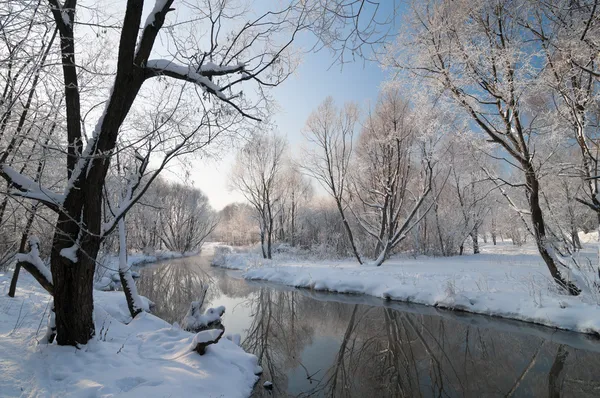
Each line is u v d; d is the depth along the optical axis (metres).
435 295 12.05
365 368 7.21
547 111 8.86
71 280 4.64
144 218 26.48
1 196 6.05
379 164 20.86
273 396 5.61
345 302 13.53
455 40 8.96
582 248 19.66
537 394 5.87
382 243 20.03
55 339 4.91
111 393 3.80
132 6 4.51
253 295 15.29
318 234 31.77
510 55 8.08
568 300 9.22
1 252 11.11
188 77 4.91
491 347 8.12
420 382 6.49
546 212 12.87
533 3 7.36
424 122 11.05
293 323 10.84
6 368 3.98
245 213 45.22
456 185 25.58
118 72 4.66
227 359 5.88
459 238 24.14
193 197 40.53
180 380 4.46
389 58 9.67
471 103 9.23
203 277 20.78
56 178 7.56
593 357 7.16
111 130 4.71
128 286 8.70
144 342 5.98
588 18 6.75
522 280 11.34
